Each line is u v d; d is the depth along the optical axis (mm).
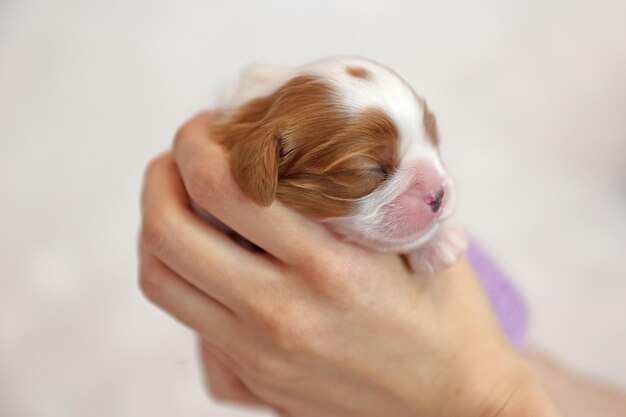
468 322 259
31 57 453
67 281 430
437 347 250
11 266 427
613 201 467
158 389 412
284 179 236
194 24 471
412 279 256
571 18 464
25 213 437
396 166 238
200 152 242
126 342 417
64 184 445
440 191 239
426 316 251
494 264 330
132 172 454
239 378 275
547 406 250
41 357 417
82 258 435
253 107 248
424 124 244
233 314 252
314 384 253
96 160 452
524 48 474
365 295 243
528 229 466
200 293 255
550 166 476
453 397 251
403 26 482
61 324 423
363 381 251
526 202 470
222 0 471
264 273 244
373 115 234
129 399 413
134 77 463
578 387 314
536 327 435
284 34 483
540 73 474
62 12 456
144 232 249
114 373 415
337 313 243
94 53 460
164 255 248
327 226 242
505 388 251
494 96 479
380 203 236
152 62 465
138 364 415
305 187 234
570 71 469
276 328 243
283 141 233
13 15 453
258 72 261
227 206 239
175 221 246
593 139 469
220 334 256
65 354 418
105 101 459
